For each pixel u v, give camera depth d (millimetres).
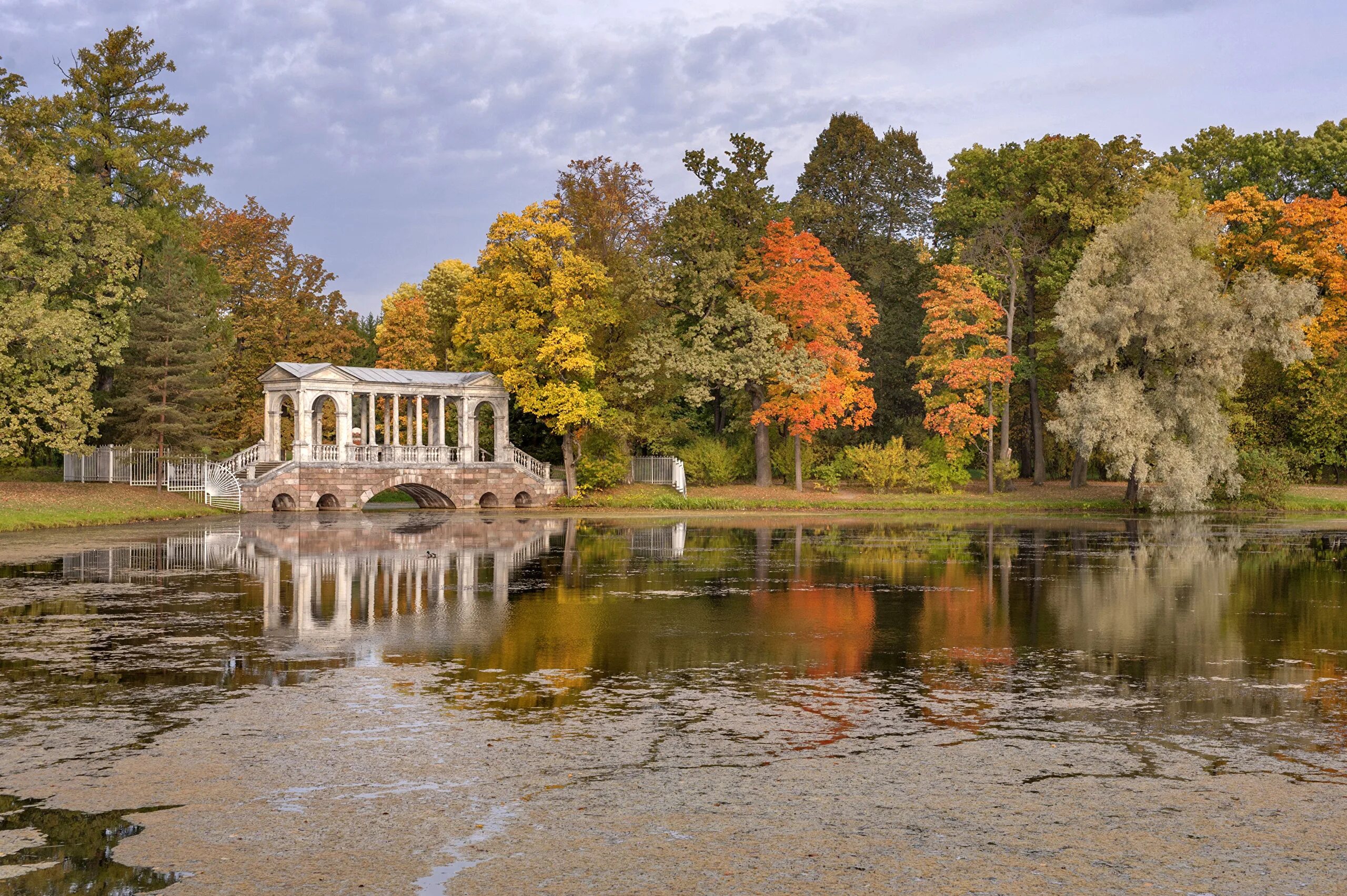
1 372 47438
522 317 61000
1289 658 14258
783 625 17141
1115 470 56938
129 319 54531
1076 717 10859
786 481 71188
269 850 7203
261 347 69000
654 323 63750
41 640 15328
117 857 7090
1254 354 65625
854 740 9930
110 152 56750
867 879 6723
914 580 23875
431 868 6918
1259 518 53188
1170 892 6543
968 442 71375
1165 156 74500
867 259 79938
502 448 63812
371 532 39688
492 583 22828
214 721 10594
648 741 9859
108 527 42031
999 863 6980
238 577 23609
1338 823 7715
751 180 65312
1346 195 67375
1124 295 55500
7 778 8727
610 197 71312
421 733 10141
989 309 64625
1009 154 69625
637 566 27031
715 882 6676
